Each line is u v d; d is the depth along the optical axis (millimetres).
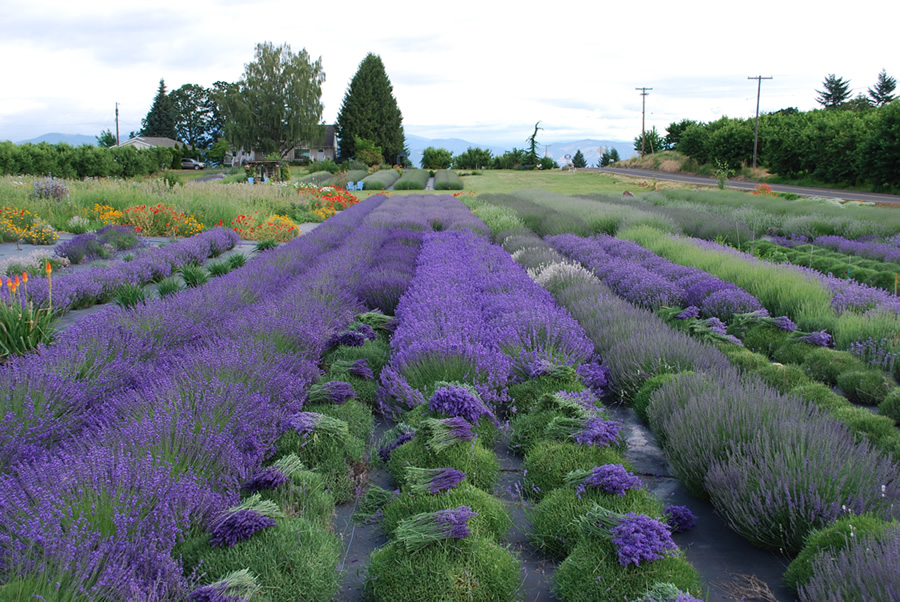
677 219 18000
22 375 4246
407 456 3658
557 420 3934
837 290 8352
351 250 11711
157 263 10086
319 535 2783
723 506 3316
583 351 5570
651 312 7672
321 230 15422
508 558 2732
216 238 13148
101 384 4551
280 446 3789
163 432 3469
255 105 69250
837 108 81375
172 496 2865
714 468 3395
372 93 83562
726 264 9977
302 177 54625
